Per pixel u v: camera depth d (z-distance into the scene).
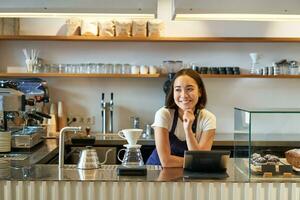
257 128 1.84
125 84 4.29
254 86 4.29
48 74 3.97
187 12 2.68
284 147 1.89
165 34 4.22
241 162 1.94
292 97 4.28
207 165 1.88
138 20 3.92
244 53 4.26
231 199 1.76
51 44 4.23
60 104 4.16
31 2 2.69
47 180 1.76
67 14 2.81
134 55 4.24
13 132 2.97
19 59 4.21
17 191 1.77
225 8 2.67
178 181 1.76
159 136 2.09
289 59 4.25
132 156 1.92
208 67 4.12
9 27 3.99
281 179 1.79
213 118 2.19
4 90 2.91
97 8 2.72
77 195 1.76
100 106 4.27
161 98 4.29
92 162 1.99
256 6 2.67
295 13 2.69
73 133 3.80
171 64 4.06
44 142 3.37
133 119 4.27
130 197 1.76
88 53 4.25
